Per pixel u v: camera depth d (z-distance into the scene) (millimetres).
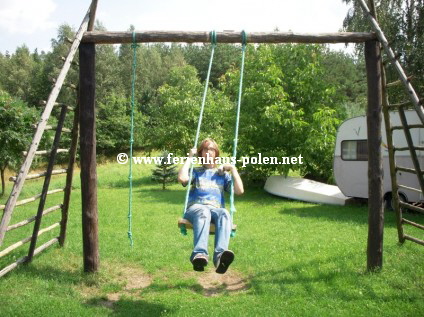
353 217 10852
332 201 13422
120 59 68562
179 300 5148
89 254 5988
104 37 5746
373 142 5883
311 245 7711
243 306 4855
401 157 11508
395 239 7855
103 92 54844
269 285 5605
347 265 6266
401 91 16391
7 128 15586
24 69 65500
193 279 5980
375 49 5895
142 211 12188
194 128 21578
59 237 7371
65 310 4645
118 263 6715
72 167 6812
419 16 16250
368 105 5930
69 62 5488
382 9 16750
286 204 13625
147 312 4727
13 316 4445
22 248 7492
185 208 4863
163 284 5832
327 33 5914
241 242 8109
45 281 5609
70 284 5633
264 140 15875
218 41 5926
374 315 4496
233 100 22547
